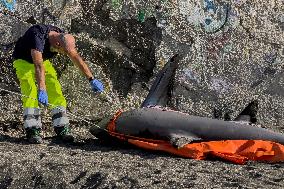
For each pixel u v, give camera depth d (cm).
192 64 1034
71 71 976
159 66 1016
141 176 601
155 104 847
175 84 1012
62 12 994
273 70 1080
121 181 586
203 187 563
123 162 677
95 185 586
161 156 728
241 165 687
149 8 1021
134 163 674
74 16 998
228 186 570
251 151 711
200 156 717
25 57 805
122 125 777
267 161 709
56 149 756
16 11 967
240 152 716
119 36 1009
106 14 1009
